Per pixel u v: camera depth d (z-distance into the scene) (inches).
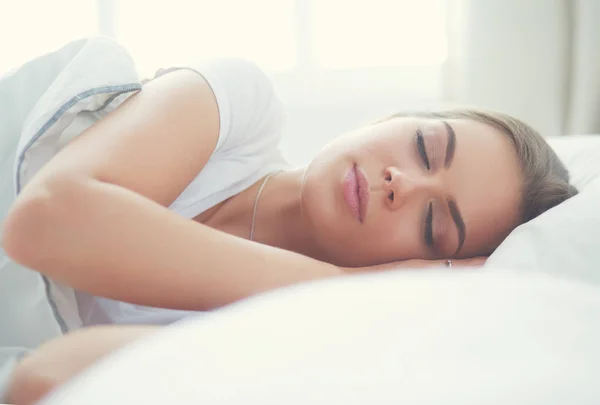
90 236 21.9
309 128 78.4
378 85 78.5
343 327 9.5
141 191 25.8
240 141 37.1
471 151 35.5
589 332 9.9
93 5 72.0
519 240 30.5
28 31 70.7
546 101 70.2
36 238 21.8
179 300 23.3
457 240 35.0
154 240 22.7
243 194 38.6
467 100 70.5
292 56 78.1
